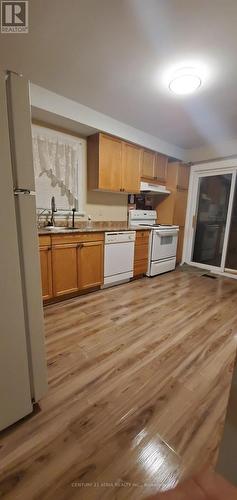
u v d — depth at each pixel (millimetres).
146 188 3576
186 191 4223
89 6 1331
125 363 1548
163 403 1236
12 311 970
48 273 2328
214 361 1589
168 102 2453
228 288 3113
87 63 1841
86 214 3223
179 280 3457
